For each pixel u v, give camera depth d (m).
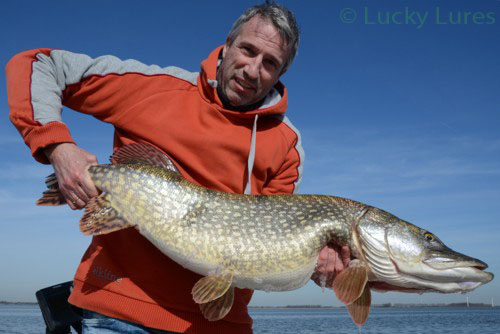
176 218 0.86
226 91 1.00
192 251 0.85
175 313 0.84
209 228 0.86
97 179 0.84
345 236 0.96
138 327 0.82
